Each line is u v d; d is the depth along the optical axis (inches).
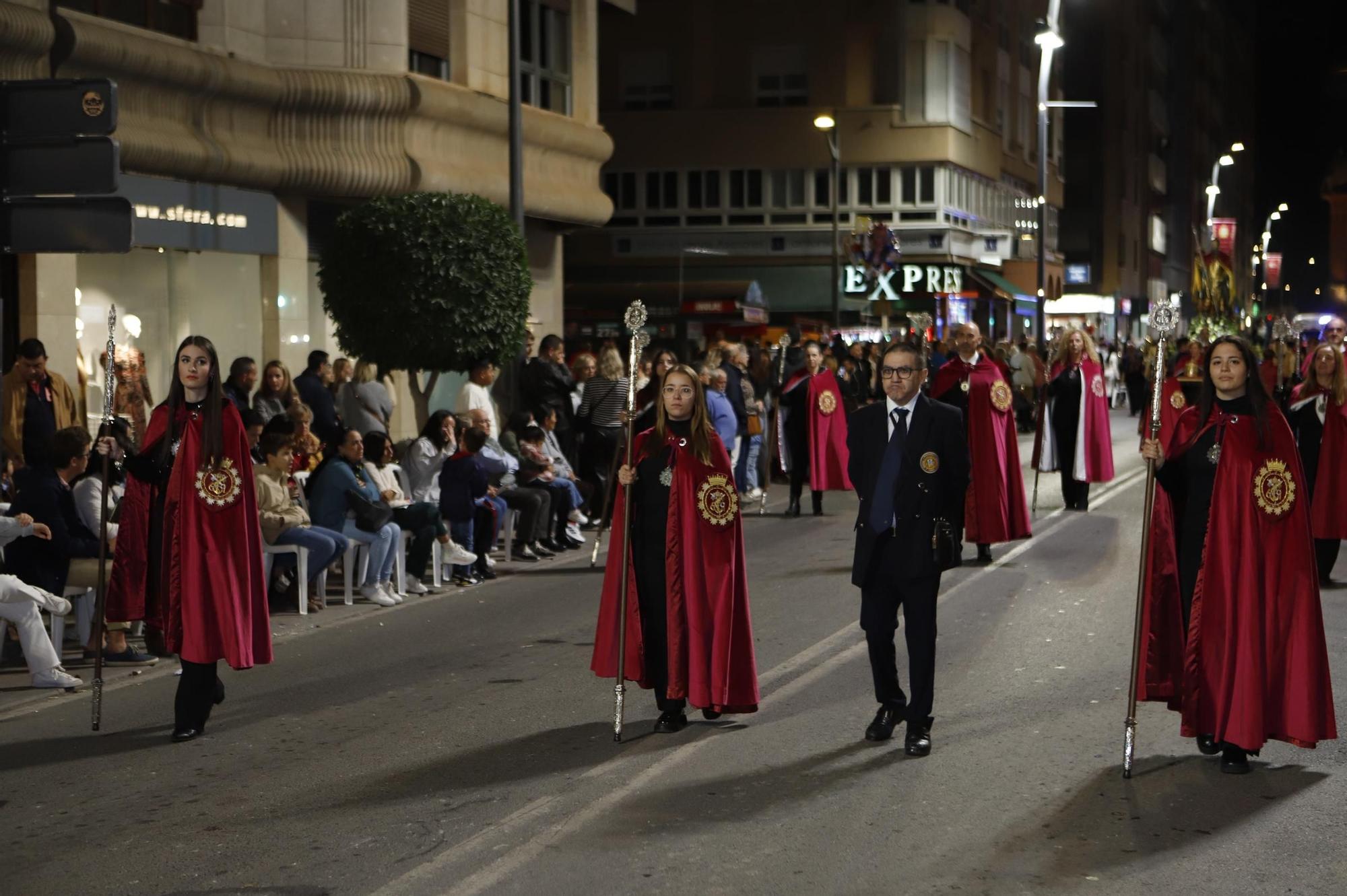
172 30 769.6
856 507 797.9
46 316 669.3
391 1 891.4
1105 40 3181.6
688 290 1990.7
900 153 1983.3
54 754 303.3
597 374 682.8
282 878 223.9
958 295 2000.5
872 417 297.6
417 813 256.1
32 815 260.1
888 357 293.1
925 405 293.9
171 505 313.3
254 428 508.1
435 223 705.6
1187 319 4301.2
